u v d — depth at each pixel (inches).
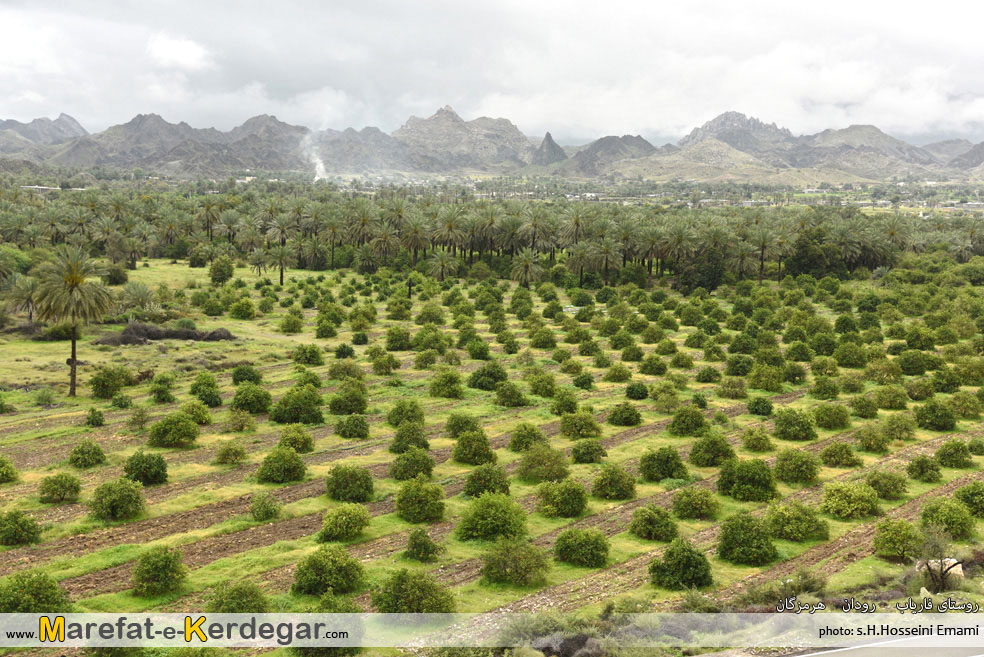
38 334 3287.4
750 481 1638.8
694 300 4500.5
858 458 1882.4
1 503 1513.3
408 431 1940.2
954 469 1857.8
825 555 1339.8
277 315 4325.8
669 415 2357.3
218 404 2401.6
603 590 1186.0
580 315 4165.8
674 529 1407.5
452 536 1406.3
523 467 1748.3
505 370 2974.9
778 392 2679.6
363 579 1192.8
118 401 2327.8
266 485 1673.2
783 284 5113.2
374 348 3186.5
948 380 2711.6
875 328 3666.3
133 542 1350.9
